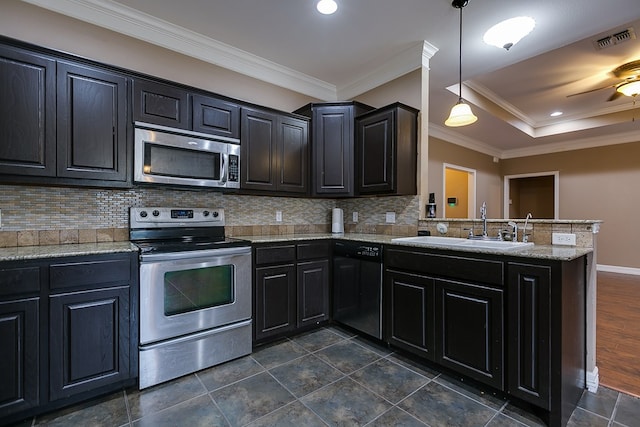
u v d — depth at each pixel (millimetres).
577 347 1733
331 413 1634
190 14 2338
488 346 1760
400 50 2840
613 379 1962
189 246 2047
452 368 1930
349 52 2879
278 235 3025
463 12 2279
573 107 4828
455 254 1920
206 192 2670
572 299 1648
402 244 2238
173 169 2197
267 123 2723
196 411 1649
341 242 2760
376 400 1750
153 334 1891
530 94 4262
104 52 2262
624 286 4465
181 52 2605
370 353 2338
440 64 3041
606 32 2762
